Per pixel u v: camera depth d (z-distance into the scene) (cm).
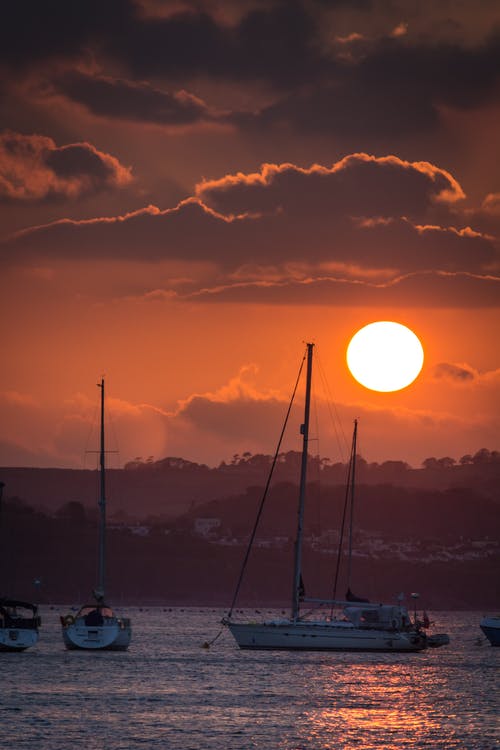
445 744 16962
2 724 17825
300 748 16450
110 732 17288
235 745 16525
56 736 16912
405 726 18475
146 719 18525
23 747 16088
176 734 17238
